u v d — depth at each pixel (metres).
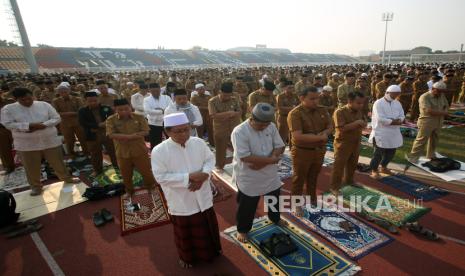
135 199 5.27
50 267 3.64
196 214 3.24
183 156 3.10
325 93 8.27
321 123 4.30
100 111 6.15
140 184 5.95
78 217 4.78
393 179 5.64
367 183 5.57
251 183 3.58
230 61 68.44
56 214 4.88
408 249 3.68
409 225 4.02
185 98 5.63
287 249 3.60
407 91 10.12
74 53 49.91
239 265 3.50
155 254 3.80
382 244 3.77
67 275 3.49
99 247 3.98
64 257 3.81
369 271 3.33
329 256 3.56
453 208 4.64
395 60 69.44
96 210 4.99
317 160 4.31
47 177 6.40
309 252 3.64
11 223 4.56
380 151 5.56
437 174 5.82
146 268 3.55
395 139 5.42
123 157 4.99
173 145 3.07
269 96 6.62
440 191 5.12
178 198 3.12
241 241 3.91
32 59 27.91
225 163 6.81
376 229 4.09
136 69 47.56
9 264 3.72
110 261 3.70
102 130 6.17
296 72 20.47
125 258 3.74
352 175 5.23
